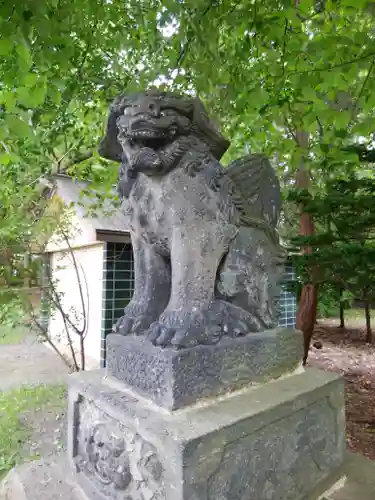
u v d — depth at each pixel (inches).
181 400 37.5
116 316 155.9
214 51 67.2
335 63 69.2
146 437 34.6
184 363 38.0
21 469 51.0
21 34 51.4
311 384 48.4
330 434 50.6
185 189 45.3
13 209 115.1
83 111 97.5
